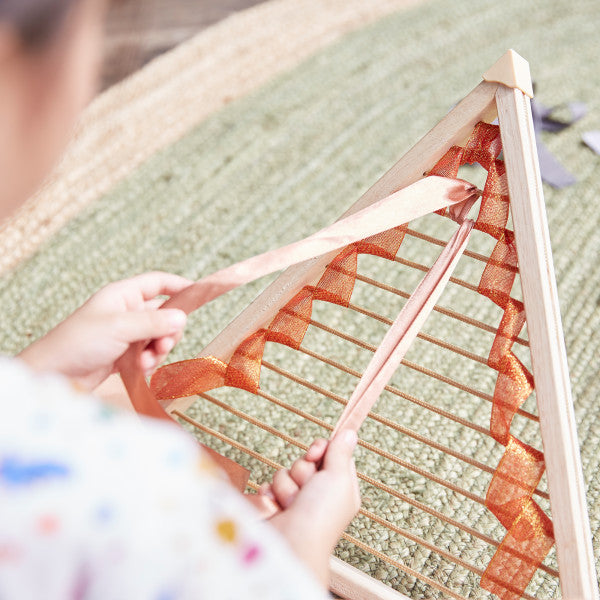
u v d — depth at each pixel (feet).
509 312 2.42
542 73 5.00
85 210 4.25
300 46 5.34
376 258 3.99
